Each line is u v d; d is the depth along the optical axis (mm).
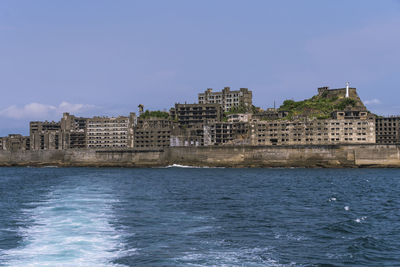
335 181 138250
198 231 50906
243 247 43500
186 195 92750
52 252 40062
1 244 43375
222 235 48875
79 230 50000
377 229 53719
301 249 43344
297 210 69500
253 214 64688
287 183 130250
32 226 52812
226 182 134750
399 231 52562
